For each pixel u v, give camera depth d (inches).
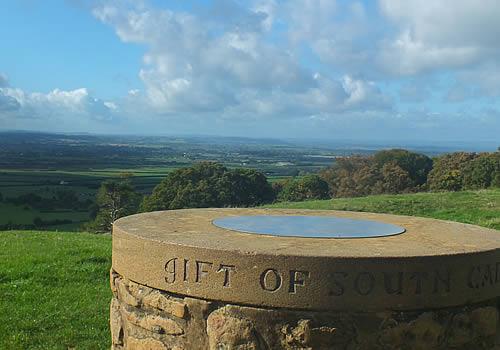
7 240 442.0
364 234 168.2
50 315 271.7
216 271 142.7
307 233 167.9
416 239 163.3
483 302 151.2
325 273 136.2
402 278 138.1
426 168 1563.7
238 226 179.3
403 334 138.8
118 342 169.5
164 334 152.6
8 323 259.6
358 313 137.3
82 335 253.4
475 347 148.7
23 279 323.9
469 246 152.7
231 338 141.0
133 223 182.7
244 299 140.3
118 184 1251.2
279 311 138.6
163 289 151.4
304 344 136.6
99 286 321.7
